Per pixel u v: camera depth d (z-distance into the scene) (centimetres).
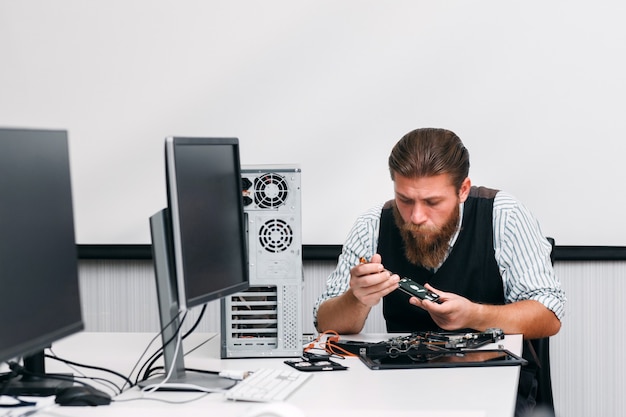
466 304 201
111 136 314
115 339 218
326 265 305
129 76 312
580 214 294
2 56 317
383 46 299
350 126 302
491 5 294
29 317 122
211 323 309
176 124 311
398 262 233
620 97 290
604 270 296
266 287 188
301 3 303
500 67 295
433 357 182
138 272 314
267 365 179
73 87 314
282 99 305
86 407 142
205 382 160
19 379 155
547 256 229
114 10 311
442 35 297
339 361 183
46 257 128
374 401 145
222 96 308
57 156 133
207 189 162
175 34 309
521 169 296
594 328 297
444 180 212
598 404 298
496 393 151
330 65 302
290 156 306
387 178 301
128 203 314
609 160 292
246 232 186
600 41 290
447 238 221
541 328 212
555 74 293
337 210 304
